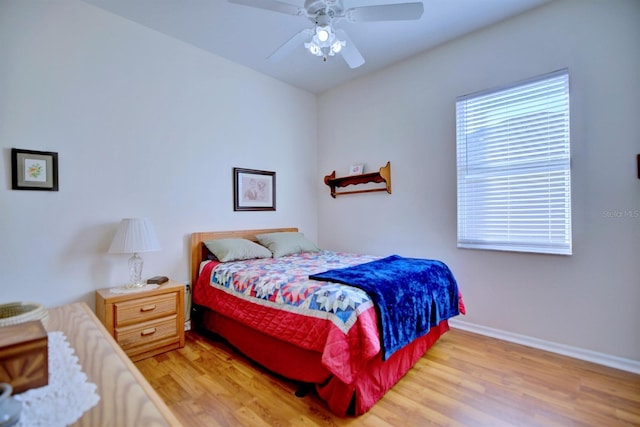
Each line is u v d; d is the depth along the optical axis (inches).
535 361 88.8
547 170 95.5
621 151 84.0
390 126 134.6
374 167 141.1
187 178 116.0
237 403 69.5
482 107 108.4
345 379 60.6
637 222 82.4
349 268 90.0
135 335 88.7
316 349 67.3
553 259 95.0
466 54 111.5
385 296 71.6
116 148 98.3
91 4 92.7
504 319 104.8
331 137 160.1
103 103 95.7
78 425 25.7
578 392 73.1
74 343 43.9
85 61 92.2
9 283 79.7
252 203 137.2
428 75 121.9
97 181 94.4
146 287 94.4
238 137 132.3
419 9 71.4
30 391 30.5
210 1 91.5
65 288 88.4
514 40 100.9
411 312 77.6
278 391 74.4
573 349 91.8
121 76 99.3
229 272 98.7
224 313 96.0
